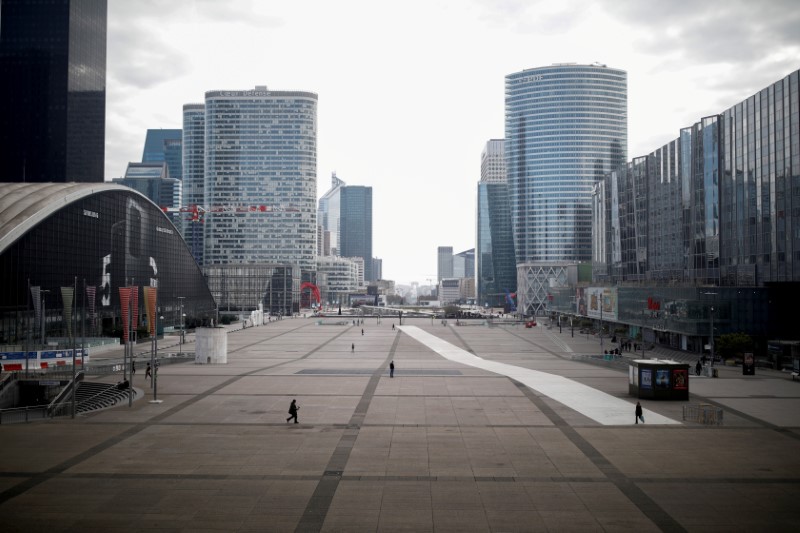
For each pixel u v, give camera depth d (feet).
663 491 120.37
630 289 493.77
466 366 311.68
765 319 378.53
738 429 169.58
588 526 104.32
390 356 366.43
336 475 129.80
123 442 156.35
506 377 267.59
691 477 128.47
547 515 108.78
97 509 111.75
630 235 621.31
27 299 407.44
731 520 106.93
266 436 162.20
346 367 307.17
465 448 150.20
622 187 641.81
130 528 103.91
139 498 117.08
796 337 376.27
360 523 105.50
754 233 399.03
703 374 287.48
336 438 159.94
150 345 452.76
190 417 185.68
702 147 462.60
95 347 386.52
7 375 259.19
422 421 179.63
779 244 370.94
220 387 241.14
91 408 213.05
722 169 441.27
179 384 249.34
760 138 391.24
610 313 536.42
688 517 108.06
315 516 108.47
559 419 181.98
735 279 422.82
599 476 128.98
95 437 161.38
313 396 220.02
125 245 536.42
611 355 343.67
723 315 377.71
